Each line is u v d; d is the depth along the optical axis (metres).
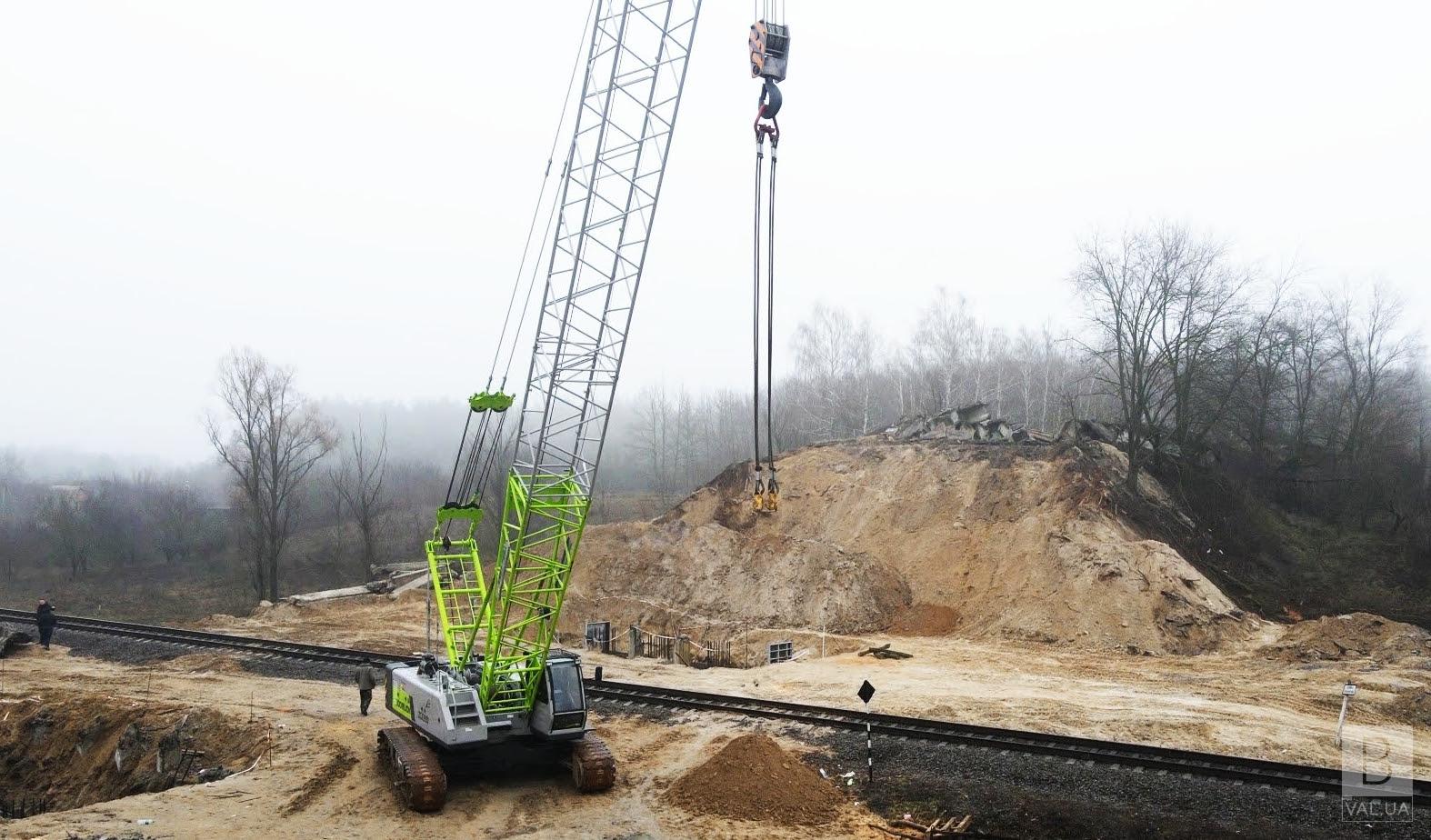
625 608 44.03
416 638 39.00
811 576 41.53
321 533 78.38
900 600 41.34
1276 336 56.56
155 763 24.98
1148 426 50.47
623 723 25.20
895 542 45.28
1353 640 32.62
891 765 20.89
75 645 35.88
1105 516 41.03
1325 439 60.31
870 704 26.58
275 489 56.53
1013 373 86.06
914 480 48.22
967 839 17.02
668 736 23.89
